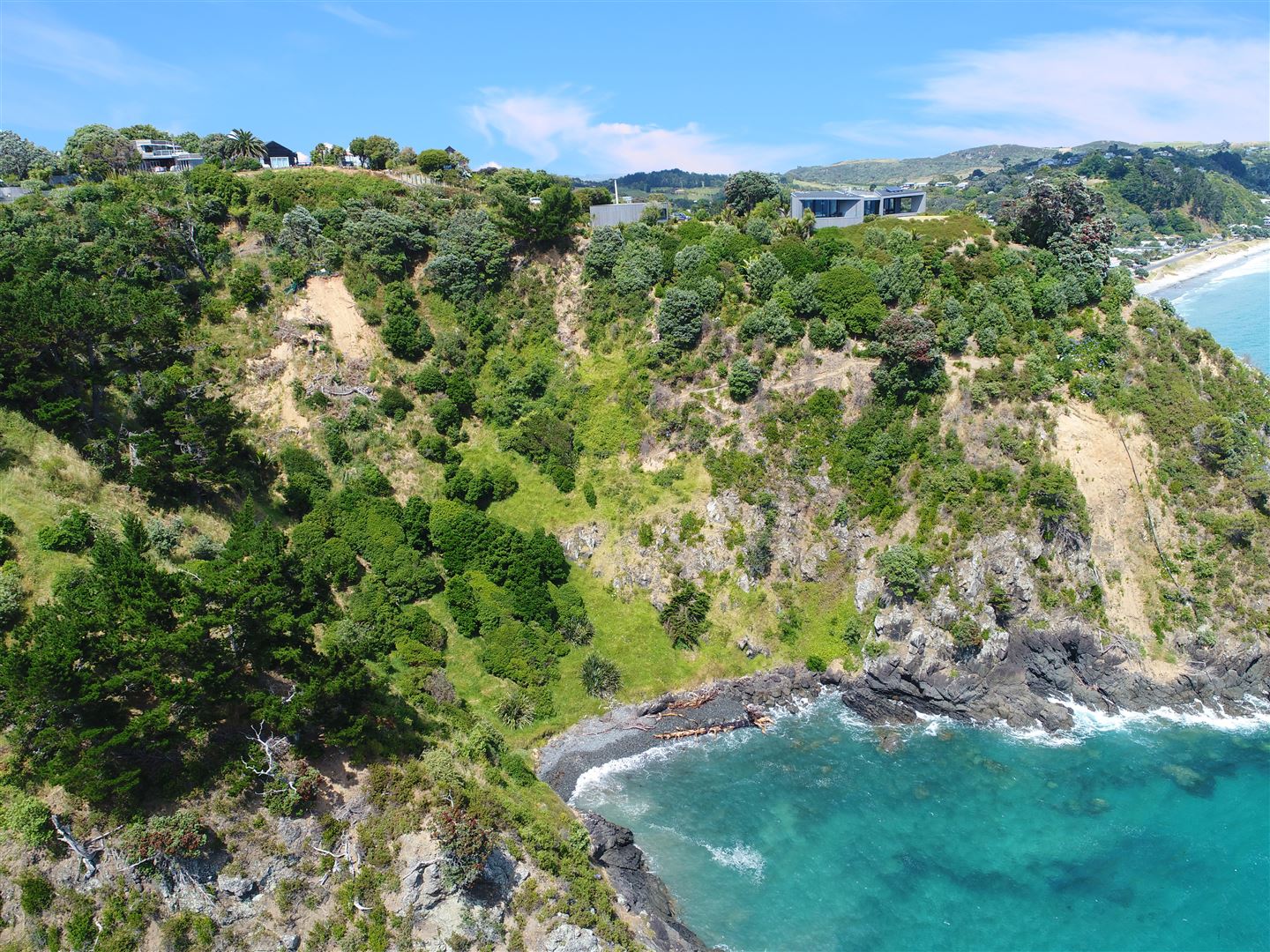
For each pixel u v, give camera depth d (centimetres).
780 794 6875
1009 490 8356
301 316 9375
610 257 10319
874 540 8475
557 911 5412
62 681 4447
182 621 5200
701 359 9369
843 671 8156
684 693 7894
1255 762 7181
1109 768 7138
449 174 12294
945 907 5769
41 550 5638
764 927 5625
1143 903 5781
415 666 7219
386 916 5091
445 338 9750
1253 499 8506
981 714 7788
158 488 6956
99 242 9031
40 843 4444
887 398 8894
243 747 5253
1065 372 9081
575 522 8800
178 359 8381
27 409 6681
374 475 8438
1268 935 5516
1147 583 8300
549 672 7681
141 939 4512
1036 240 10581
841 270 9444
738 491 8669
